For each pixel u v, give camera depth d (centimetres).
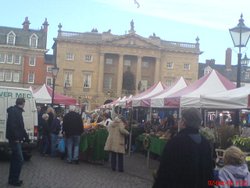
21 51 7781
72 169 1409
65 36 7744
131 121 2167
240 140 998
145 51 8019
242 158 541
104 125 1716
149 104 1906
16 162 1020
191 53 8194
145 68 8169
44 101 2641
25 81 7775
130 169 1492
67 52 7762
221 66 9050
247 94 1116
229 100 1170
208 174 484
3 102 1505
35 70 7812
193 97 1419
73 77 7769
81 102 7744
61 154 1708
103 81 7938
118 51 7906
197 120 500
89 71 7819
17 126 1008
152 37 8031
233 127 1105
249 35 1297
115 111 3297
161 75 8094
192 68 8194
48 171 1320
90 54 7850
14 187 1002
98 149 1619
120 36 7875
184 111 507
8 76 7744
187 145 482
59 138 1795
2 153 1655
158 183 486
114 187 1083
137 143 2136
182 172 476
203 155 485
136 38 7975
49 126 1792
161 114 3036
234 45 1311
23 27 7988
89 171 1383
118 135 1422
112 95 7812
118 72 7962
